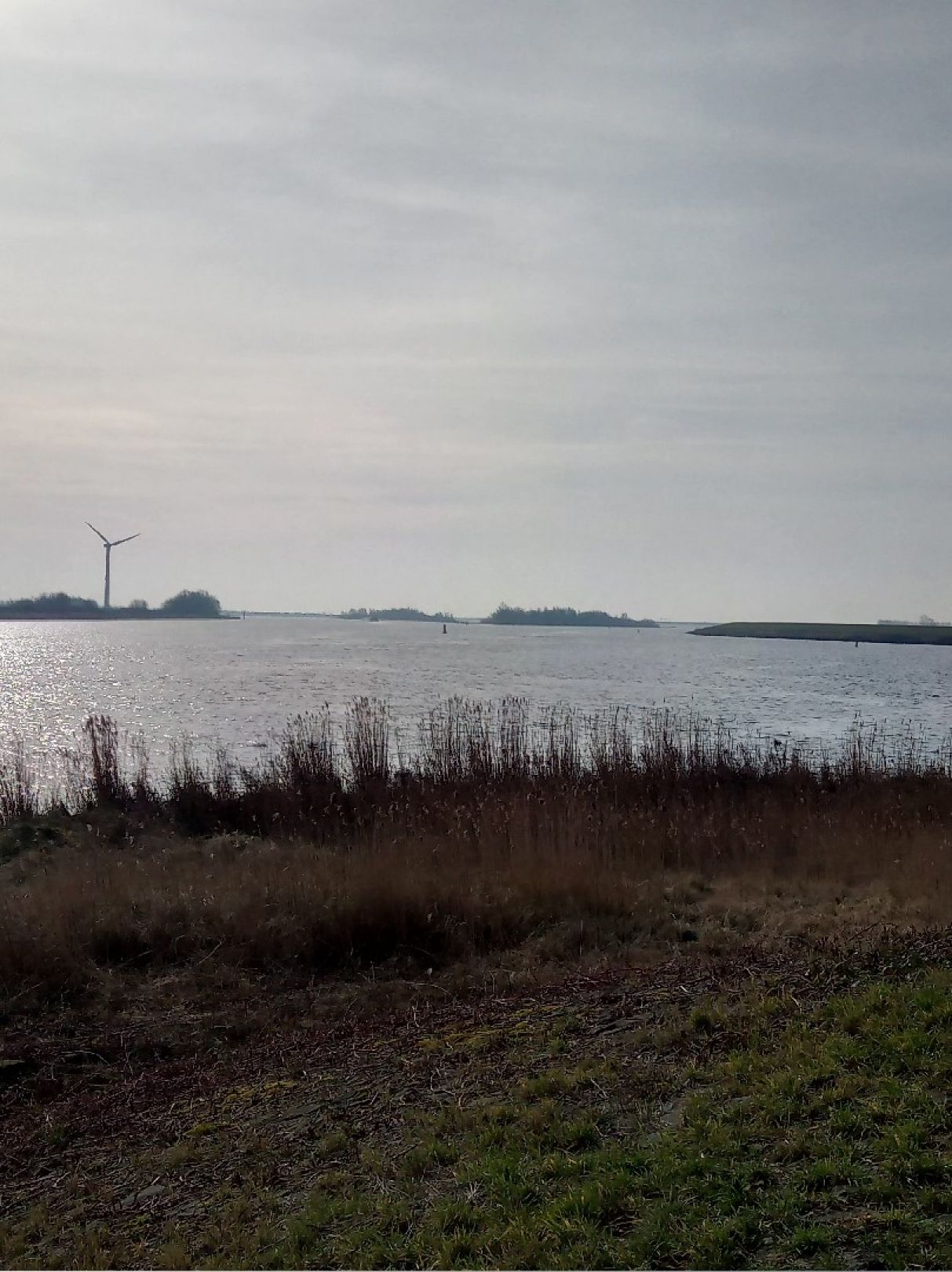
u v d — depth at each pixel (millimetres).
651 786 16922
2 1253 5152
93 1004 8766
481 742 18844
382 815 14703
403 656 88875
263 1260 4609
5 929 9422
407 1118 5895
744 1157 4613
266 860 12352
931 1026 5738
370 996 8859
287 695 44906
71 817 16297
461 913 10484
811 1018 6238
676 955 9109
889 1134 4570
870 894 10852
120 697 44219
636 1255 4031
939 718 36125
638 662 82438
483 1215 4520
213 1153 5973
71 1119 6766
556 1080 5922
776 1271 3824
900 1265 3758
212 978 9289
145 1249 5004
